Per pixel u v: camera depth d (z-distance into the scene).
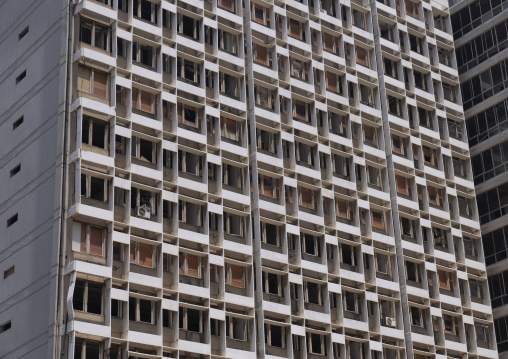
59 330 64.12
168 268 70.19
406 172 87.94
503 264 91.31
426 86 94.69
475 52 99.69
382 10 92.81
